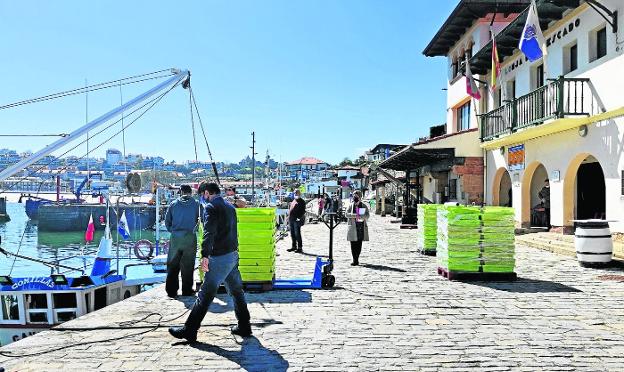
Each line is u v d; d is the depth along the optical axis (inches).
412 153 925.8
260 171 5142.7
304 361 217.2
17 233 2096.5
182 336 242.7
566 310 307.9
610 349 232.8
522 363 214.7
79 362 216.7
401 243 725.3
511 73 827.4
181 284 374.3
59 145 386.9
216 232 244.5
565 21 647.1
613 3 543.5
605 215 613.3
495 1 874.1
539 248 628.4
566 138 643.5
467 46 994.1
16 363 215.5
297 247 642.2
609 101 551.2
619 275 432.1
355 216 495.8
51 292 394.9
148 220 2027.6
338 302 329.4
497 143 815.7
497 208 418.9
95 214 2108.8
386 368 209.0
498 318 288.7
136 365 212.8
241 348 234.8
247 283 364.8
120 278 445.4
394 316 292.8
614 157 544.1
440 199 1095.0
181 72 495.5
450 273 410.3
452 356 223.3
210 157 578.6
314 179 3449.8
